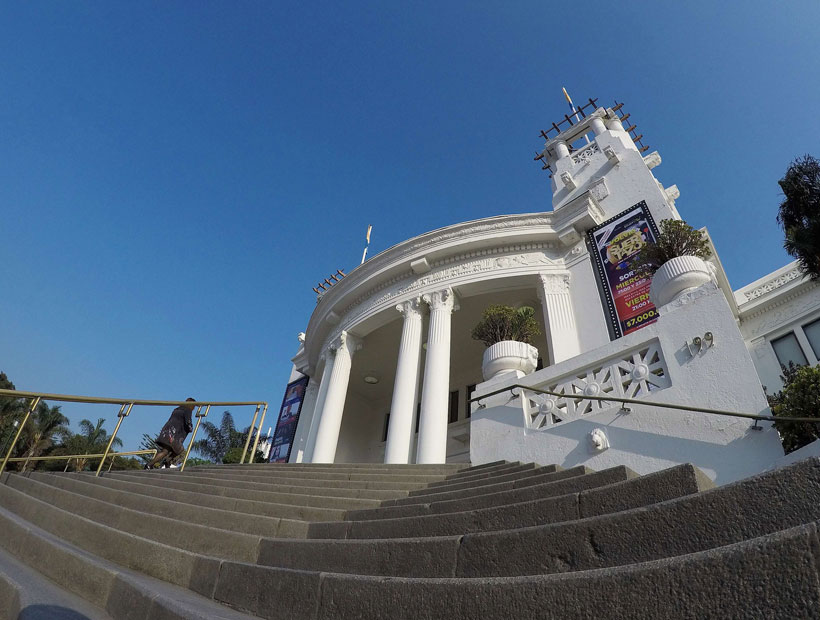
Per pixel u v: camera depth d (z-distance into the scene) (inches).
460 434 778.8
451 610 87.0
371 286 746.8
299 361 1068.5
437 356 587.5
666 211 607.8
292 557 148.3
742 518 85.1
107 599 122.6
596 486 145.9
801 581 57.1
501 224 658.2
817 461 83.2
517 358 316.5
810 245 446.9
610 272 566.6
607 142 809.5
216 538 173.9
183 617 91.9
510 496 163.6
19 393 306.8
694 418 200.4
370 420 1007.0
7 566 142.6
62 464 1524.4
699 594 64.6
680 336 223.6
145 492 281.0
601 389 242.1
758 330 703.1
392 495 244.7
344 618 99.7
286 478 323.6
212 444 1820.9
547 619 75.6
